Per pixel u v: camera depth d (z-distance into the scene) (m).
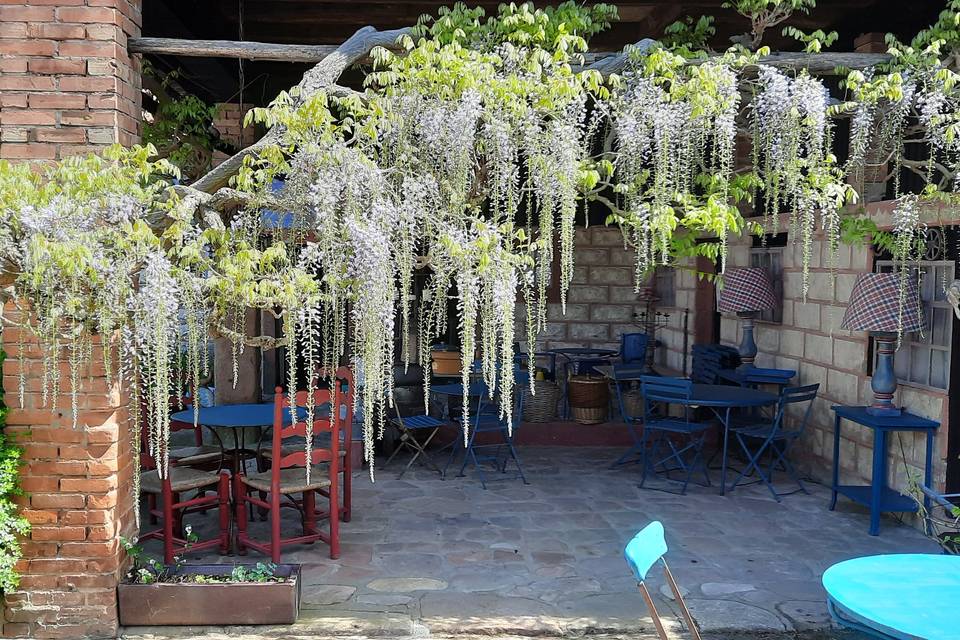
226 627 4.14
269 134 3.56
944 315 5.49
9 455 3.89
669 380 6.60
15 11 3.80
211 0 6.02
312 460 4.96
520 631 4.13
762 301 7.19
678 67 3.89
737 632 4.15
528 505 6.22
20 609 4.03
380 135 3.64
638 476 7.08
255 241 3.71
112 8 3.82
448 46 3.56
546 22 3.83
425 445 7.27
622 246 10.58
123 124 3.97
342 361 6.50
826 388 6.78
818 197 3.91
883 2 5.74
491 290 3.50
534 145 3.60
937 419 5.46
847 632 4.08
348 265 3.50
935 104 3.89
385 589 4.61
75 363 3.52
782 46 6.83
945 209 5.29
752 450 7.77
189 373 3.99
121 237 3.21
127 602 4.10
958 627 2.70
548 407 8.36
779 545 5.34
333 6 6.18
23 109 3.84
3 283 3.30
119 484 4.12
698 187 5.00
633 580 4.75
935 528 5.32
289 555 5.14
